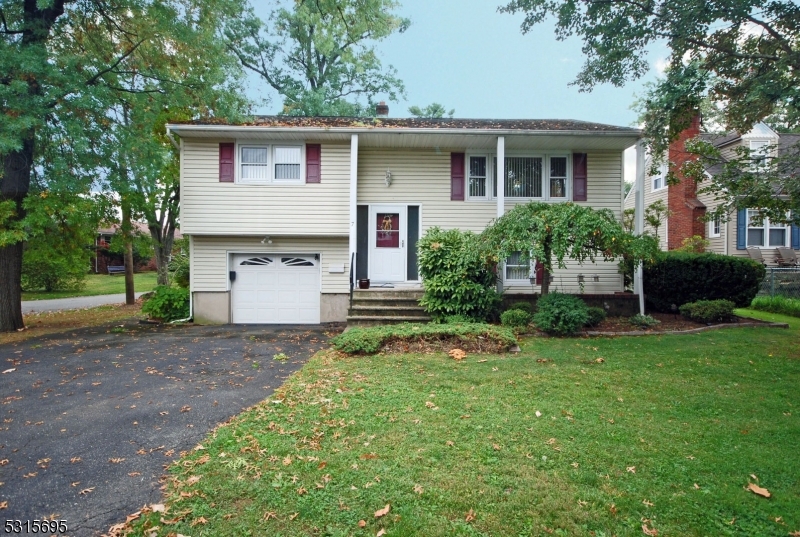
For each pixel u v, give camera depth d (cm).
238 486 338
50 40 1159
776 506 319
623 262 1108
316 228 1248
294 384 602
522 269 1261
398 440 418
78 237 1351
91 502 324
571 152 1273
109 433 448
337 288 1297
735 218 1905
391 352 790
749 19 735
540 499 322
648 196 2264
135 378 655
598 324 1016
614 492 333
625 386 591
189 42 1158
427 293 1034
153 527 290
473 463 374
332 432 437
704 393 566
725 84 848
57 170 1055
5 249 1156
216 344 922
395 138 1193
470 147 1277
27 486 347
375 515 304
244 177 1247
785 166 792
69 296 2320
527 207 995
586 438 427
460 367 683
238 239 1283
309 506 313
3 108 956
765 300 1412
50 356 812
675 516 305
